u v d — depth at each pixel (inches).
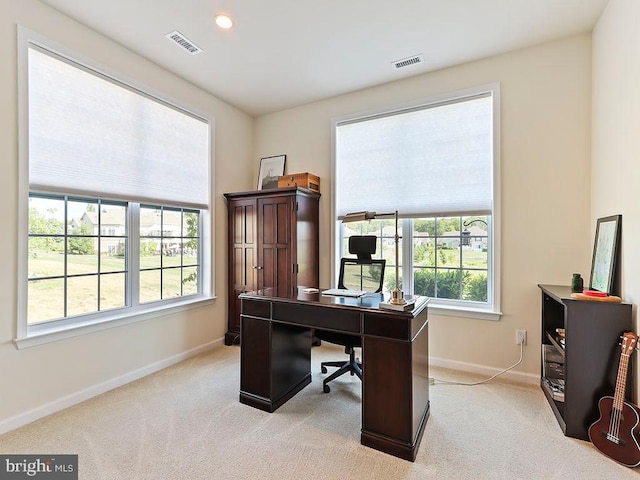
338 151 145.9
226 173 151.2
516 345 109.8
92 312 101.5
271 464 68.1
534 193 107.3
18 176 82.1
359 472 65.9
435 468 67.0
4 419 79.0
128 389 102.3
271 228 138.7
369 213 87.5
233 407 91.5
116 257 109.1
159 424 82.6
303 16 93.0
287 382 96.4
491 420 85.0
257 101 149.6
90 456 70.2
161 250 124.7
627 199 76.1
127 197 109.3
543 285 103.3
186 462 68.4
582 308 76.2
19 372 81.8
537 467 67.2
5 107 79.9
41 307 90.0
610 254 82.0
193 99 133.6
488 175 115.5
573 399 77.0
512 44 106.3
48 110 88.8
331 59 115.6
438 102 123.0
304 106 153.4
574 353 76.9
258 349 91.5
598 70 93.7
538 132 106.7
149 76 115.6
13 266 81.2
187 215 136.4
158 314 117.6
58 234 94.1
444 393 100.3
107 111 103.3
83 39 96.0
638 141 71.0
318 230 148.6
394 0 86.7
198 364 123.4
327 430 80.5
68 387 91.5
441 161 123.6
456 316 119.0
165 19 93.7
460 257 123.6
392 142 133.3
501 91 111.8
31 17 84.3
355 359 117.6
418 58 114.8
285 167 158.4
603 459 69.4
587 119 100.2
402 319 71.4
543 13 91.6
